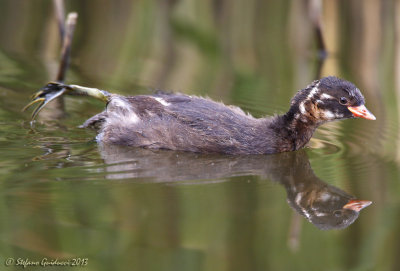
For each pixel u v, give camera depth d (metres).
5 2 22.06
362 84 17.72
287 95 16.81
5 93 15.88
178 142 12.84
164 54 19.75
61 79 17.00
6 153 12.25
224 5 21.19
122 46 20.19
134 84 17.23
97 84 17.06
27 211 9.76
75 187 10.74
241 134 12.91
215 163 12.38
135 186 10.92
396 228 9.91
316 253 9.12
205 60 19.42
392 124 14.98
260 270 8.67
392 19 20.59
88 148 12.80
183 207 10.16
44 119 14.39
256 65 19.08
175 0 20.97
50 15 21.94
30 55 18.97
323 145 13.74
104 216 9.70
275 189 11.16
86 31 21.08
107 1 21.22
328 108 13.06
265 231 9.59
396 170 12.12
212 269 8.59
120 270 8.45
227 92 16.95
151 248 8.98
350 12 20.88
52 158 12.12
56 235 9.14
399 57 19.73
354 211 10.43
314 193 11.09
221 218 9.88
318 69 18.92
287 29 21.62
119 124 13.23
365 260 9.10
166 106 13.29
